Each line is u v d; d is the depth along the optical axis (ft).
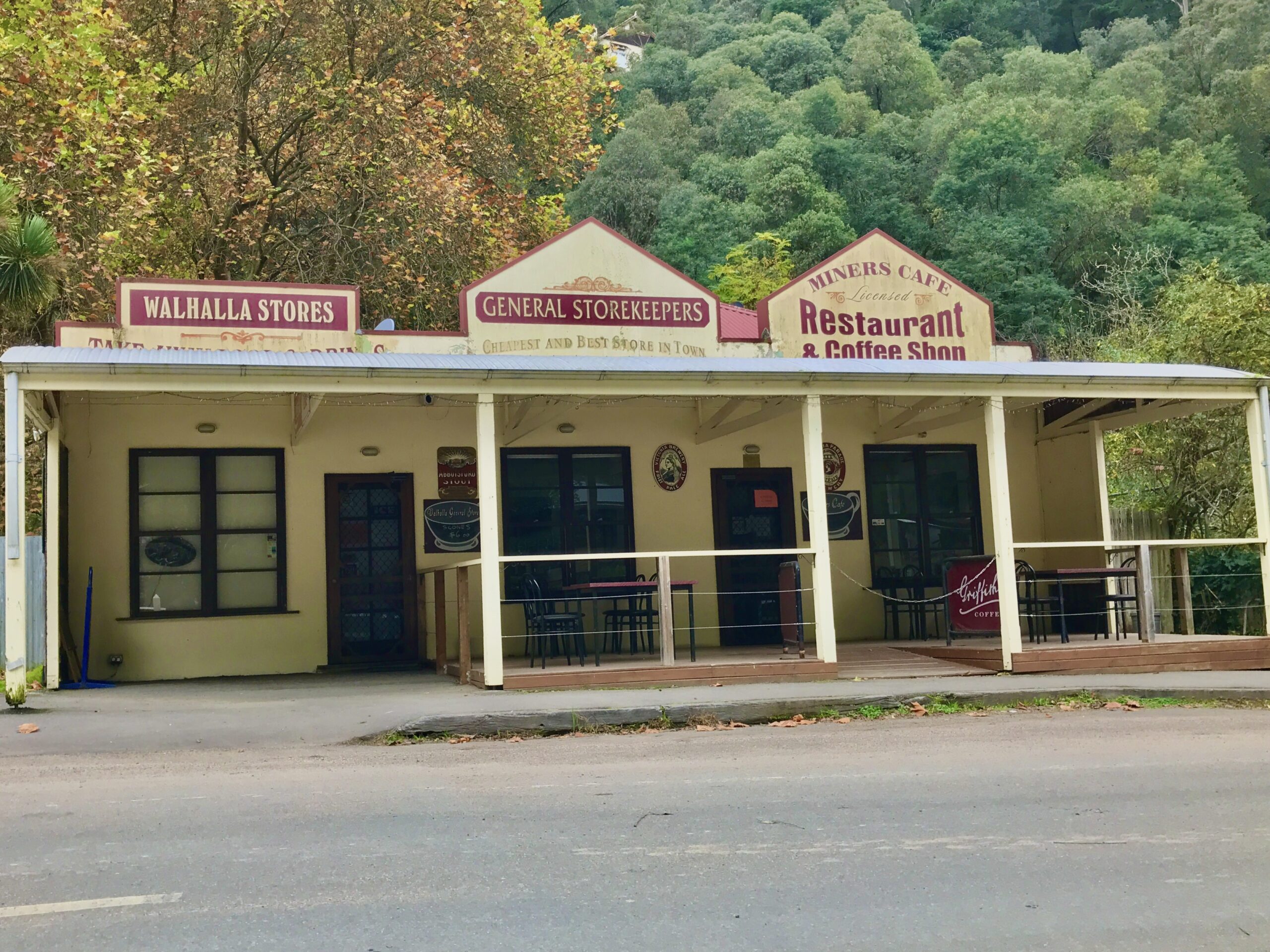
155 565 43.16
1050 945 14.52
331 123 72.02
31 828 20.13
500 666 36.22
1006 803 22.04
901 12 318.45
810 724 33.01
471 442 46.73
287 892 16.47
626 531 47.96
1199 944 14.62
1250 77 219.41
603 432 48.14
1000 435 40.68
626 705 32.81
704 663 38.24
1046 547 40.93
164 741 29.07
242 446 44.32
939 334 48.65
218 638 43.42
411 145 69.51
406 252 71.10
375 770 25.82
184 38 71.82
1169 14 296.51
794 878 17.22
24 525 32.53
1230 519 66.28
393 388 35.50
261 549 44.42
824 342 47.39
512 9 77.46
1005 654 40.04
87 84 59.00
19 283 47.75
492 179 80.38
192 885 16.78
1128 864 17.99
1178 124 219.41
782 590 43.04
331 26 72.59
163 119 68.08
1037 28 314.55
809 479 39.19
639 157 189.06
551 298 44.78
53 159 55.47
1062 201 174.91
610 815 21.13
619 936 14.73
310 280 72.28
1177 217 179.11
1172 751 27.89
